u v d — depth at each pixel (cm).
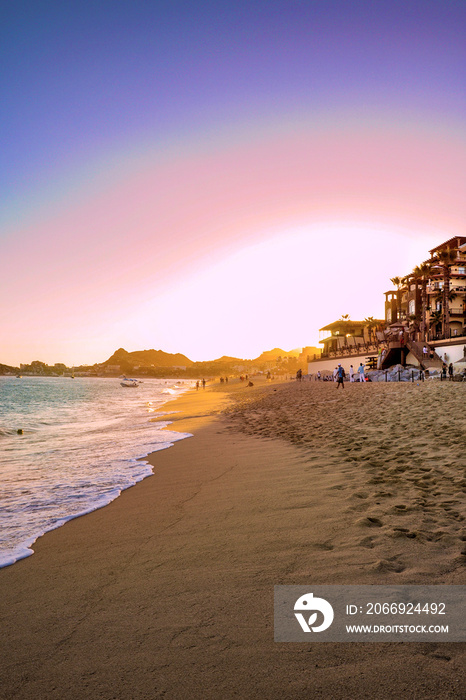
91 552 447
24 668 251
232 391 6650
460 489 546
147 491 716
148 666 246
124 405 4472
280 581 342
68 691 227
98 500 678
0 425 2214
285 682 224
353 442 973
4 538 510
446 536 402
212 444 1196
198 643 266
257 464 858
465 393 1723
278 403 2523
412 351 4581
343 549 394
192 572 373
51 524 561
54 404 4778
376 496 554
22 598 346
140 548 447
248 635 271
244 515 529
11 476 902
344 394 2538
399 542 397
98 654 261
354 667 234
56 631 291
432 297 5197
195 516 545
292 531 455
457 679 220
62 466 1003
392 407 1545
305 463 815
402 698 207
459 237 5181
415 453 782
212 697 216
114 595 340
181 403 4247
